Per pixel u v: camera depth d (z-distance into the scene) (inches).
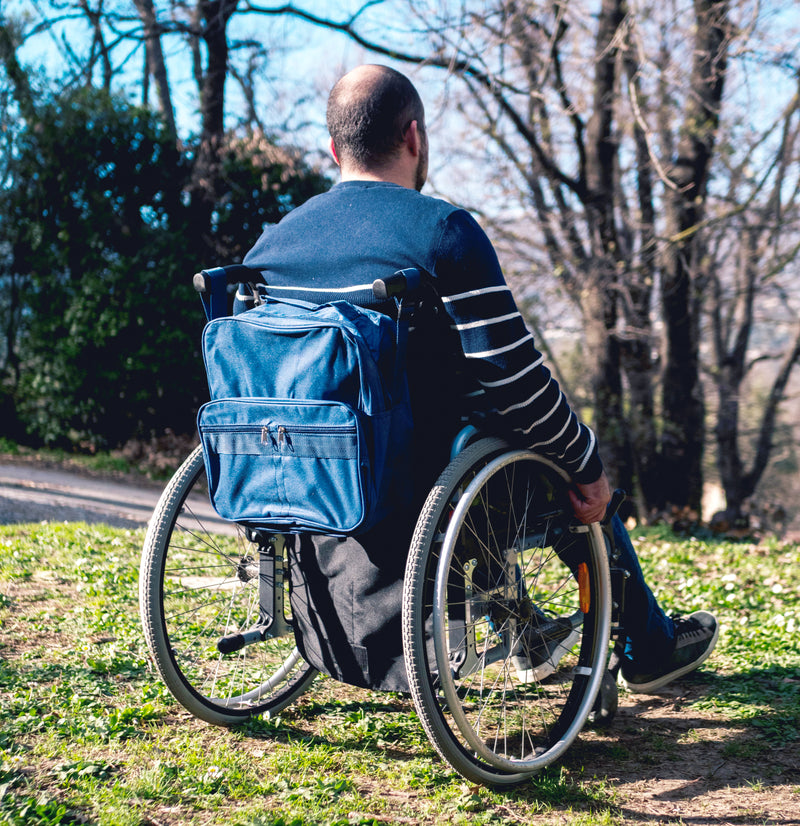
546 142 486.3
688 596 183.3
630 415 531.5
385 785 84.4
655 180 468.1
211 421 82.2
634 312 498.3
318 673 105.4
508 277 483.2
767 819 80.4
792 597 185.5
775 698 112.0
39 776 80.2
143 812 75.0
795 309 642.8
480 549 87.0
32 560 173.9
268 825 73.6
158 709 98.2
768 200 468.4
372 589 84.5
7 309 510.6
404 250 78.3
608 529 99.4
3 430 513.7
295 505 78.1
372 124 85.2
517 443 86.9
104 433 496.7
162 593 89.8
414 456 82.8
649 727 103.4
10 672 106.3
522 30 407.2
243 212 537.0
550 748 90.9
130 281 477.4
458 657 85.3
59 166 482.0
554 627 95.6
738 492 650.8
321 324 73.4
